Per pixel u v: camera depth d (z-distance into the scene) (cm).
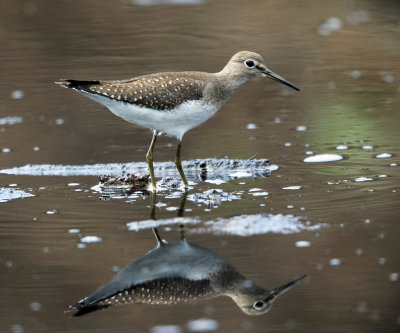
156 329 725
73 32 2364
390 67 1962
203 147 1424
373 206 1059
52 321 741
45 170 1291
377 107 1644
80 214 1063
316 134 1479
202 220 1023
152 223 1016
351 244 918
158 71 1867
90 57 2070
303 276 834
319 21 2497
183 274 855
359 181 1188
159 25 2464
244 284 820
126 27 2441
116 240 956
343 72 1933
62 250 923
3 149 1402
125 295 808
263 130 1520
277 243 930
